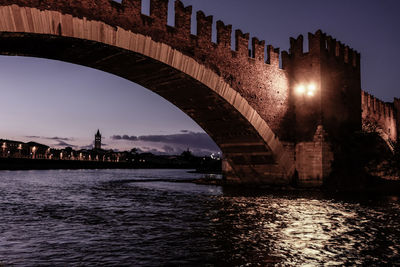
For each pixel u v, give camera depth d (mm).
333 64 28828
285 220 14141
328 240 10750
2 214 15844
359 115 31281
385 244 10305
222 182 35688
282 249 9703
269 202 20000
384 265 8414
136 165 159500
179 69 20094
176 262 8547
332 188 26750
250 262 8539
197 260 8695
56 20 14766
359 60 32000
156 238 11055
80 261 8625
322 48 27734
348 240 10758
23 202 20531
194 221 14031
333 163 27562
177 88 22828
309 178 27109
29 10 13992
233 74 23844
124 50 17422
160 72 20594
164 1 19500
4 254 9203
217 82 22344
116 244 10297
